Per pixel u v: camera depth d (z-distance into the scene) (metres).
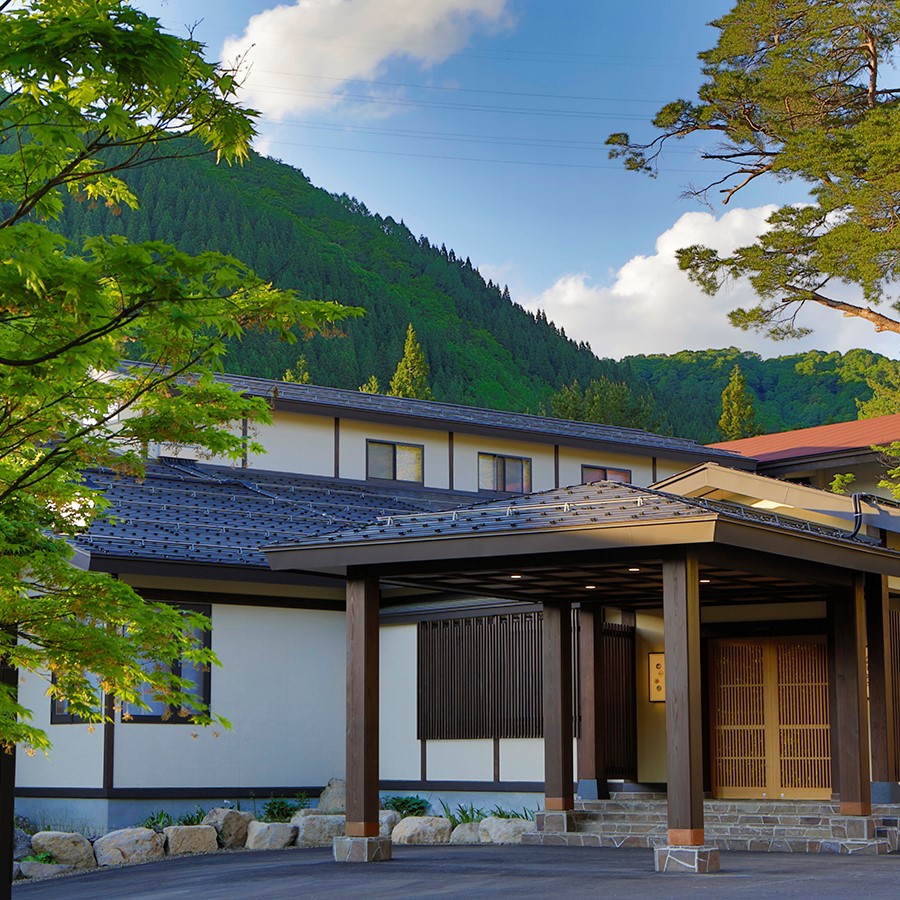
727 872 13.02
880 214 25.09
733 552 14.23
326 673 21.53
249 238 115.19
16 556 8.99
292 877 13.59
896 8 27.02
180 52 6.77
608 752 19.48
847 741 16.09
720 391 117.56
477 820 19.58
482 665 20.39
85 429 8.74
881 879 12.31
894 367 58.25
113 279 7.38
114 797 18.72
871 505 17.97
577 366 129.38
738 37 28.98
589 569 15.26
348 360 99.25
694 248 28.77
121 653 9.15
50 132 6.82
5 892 11.85
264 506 23.22
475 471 28.83
